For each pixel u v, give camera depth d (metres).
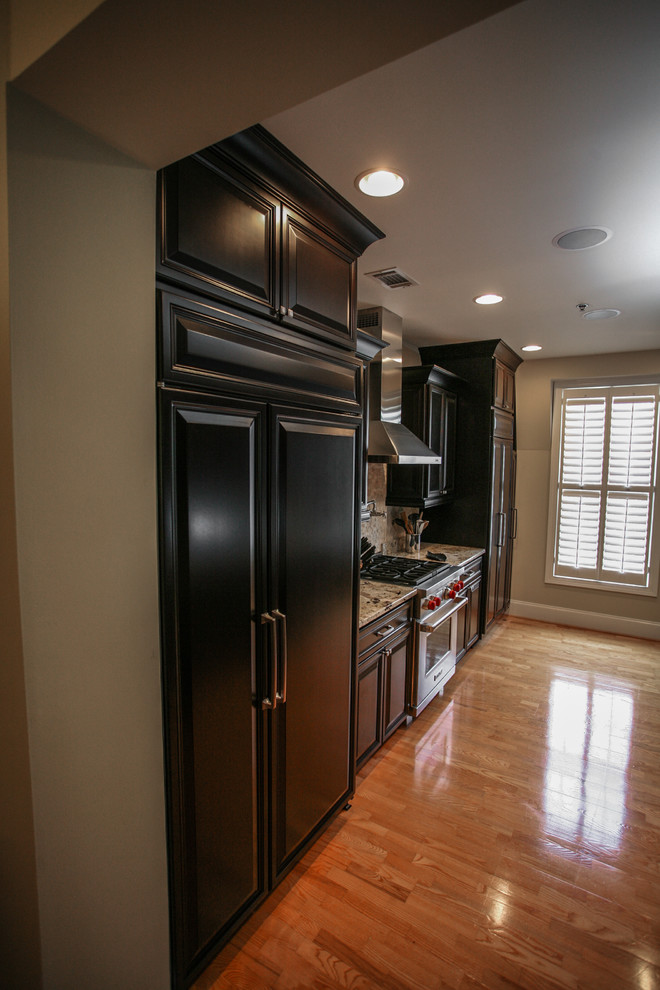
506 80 1.15
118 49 0.75
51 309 0.90
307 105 1.24
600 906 1.73
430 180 1.62
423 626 2.77
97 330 0.99
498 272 2.44
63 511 0.94
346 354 1.90
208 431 1.25
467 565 3.66
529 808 2.22
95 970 1.06
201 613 1.27
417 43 0.74
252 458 1.41
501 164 1.52
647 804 2.27
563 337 3.80
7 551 0.89
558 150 1.45
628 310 3.07
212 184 1.25
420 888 1.79
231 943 1.57
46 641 0.93
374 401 3.04
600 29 1.00
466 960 1.53
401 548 4.15
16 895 0.98
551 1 0.93
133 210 1.05
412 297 2.83
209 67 0.78
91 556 1.00
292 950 1.55
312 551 1.70
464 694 3.31
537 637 4.43
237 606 1.39
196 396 1.22
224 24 0.70
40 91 0.84
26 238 0.86
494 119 1.30
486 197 1.72
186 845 1.28
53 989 0.98
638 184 1.63
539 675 3.62
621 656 3.99
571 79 1.15
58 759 0.96
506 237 2.04
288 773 1.67
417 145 1.42
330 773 1.94
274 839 1.64
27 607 0.89
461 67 1.11
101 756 1.05
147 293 1.10
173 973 1.29
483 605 4.19
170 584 1.18
